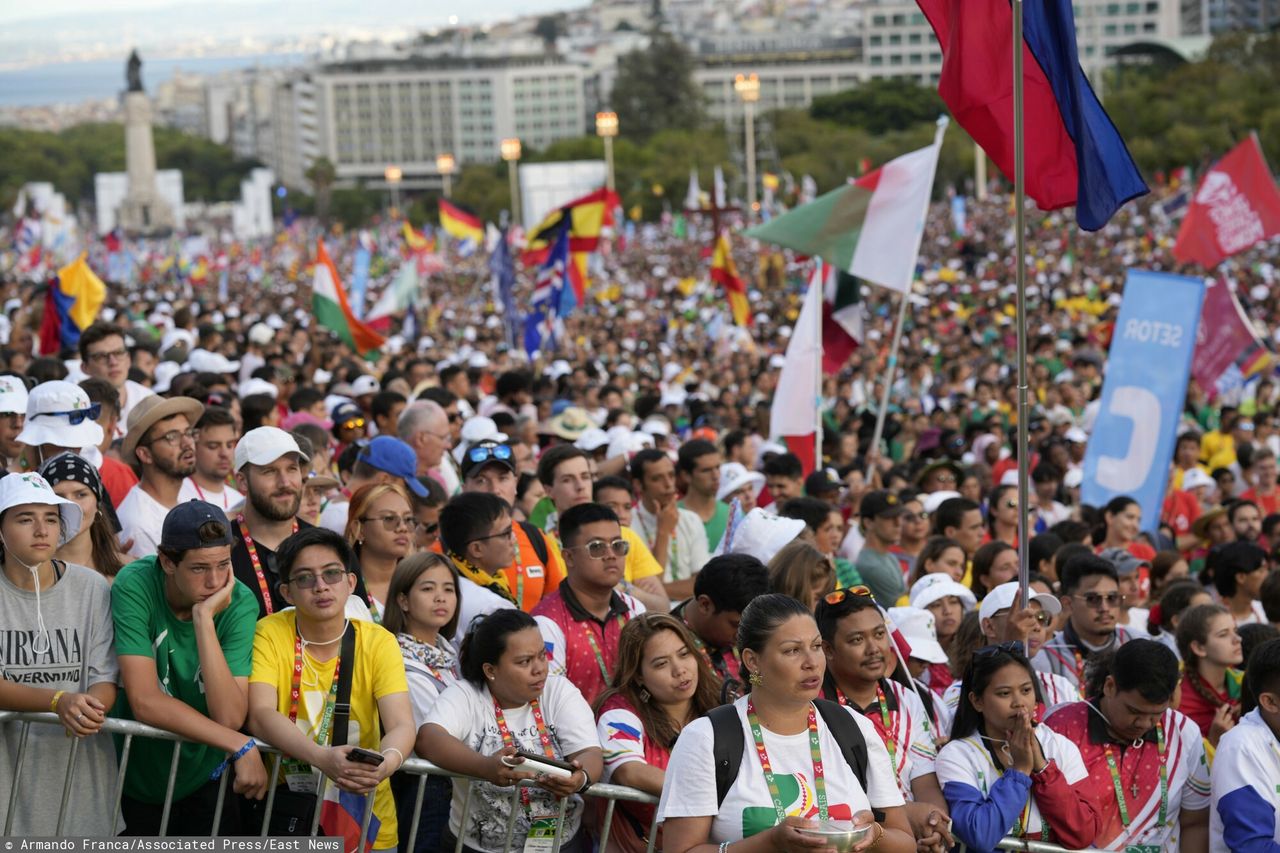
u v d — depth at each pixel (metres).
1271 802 9.76
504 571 12.64
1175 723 10.43
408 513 11.64
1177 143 140.25
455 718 9.68
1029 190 12.65
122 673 9.28
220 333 31.45
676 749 8.50
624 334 58.81
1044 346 40.41
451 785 10.34
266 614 10.59
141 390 17.69
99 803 9.41
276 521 10.98
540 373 34.41
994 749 9.90
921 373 37.88
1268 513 23.55
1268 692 9.84
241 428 17.16
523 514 16.03
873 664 9.91
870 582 15.55
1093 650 12.67
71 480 10.20
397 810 10.70
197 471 13.36
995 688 9.77
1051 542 15.27
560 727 9.84
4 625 9.27
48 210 107.25
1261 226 34.41
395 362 34.94
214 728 9.18
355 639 9.73
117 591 9.45
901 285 19.39
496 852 9.70
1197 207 35.16
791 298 66.31
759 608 8.44
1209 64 155.25
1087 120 12.29
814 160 179.00
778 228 19.72
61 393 12.32
